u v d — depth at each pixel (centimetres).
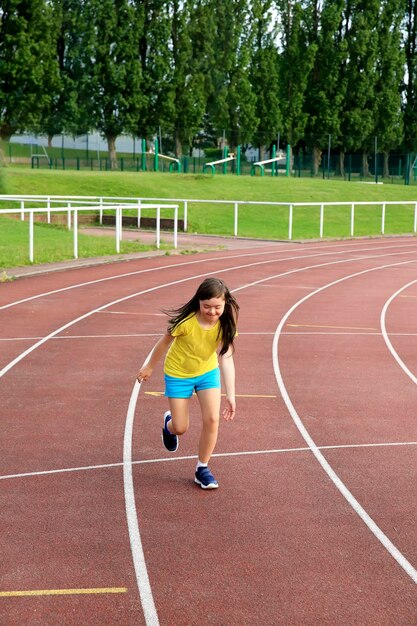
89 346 1170
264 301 1673
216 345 586
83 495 591
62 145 6662
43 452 691
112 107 6544
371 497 599
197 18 6794
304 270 2248
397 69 7625
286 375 1012
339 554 497
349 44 7425
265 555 493
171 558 486
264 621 415
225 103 7006
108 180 4947
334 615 422
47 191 4594
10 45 5988
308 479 636
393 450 716
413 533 532
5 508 562
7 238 2589
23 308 1492
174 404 598
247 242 3098
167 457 683
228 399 596
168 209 4219
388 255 2761
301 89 7294
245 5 6938
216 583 455
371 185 5719
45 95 6172
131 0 6600
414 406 872
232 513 562
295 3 7194
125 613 420
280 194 5031
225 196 4856
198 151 7731
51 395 888
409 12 8025
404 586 456
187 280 1958
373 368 1063
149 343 1201
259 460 681
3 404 847
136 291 1752
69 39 6612
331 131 7369
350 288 1911
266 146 7631
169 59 6681
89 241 2700
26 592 441
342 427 786
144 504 575
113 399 875
